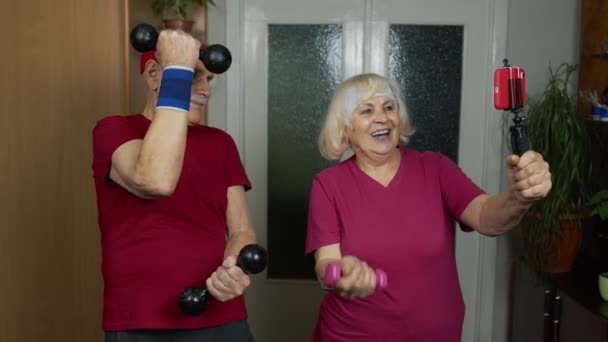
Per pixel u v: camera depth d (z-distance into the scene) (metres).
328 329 1.60
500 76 1.08
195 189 1.36
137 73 2.11
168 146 1.13
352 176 1.57
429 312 1.50
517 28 2.76
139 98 2.13
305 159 2.91
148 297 1.32
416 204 1.52
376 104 1.54
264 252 1.18
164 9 2.42
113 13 1.96
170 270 1.32
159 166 1.12
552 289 2.29
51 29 1.97
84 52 1.97
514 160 1.08
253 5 2.83
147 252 1.32
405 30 2.82
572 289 2.17
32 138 2.00
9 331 2.06
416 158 1.60
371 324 1.52
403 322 1.50
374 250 1.49
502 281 2.88
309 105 2.88
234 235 1.44
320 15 2.82
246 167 2.92
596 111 2.41
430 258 1.50
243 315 1.44
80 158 2.00
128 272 1.31
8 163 2.01
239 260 1.17
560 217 2.34
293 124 2.89
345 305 1.55
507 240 2.86
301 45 2.85
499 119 2.82
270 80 2.88
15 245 2.04
